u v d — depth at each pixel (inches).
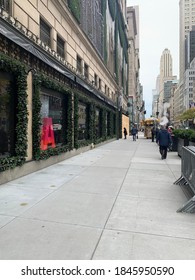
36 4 396.2
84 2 684.7
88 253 135.6
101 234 158.9
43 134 402.6
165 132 514.0
